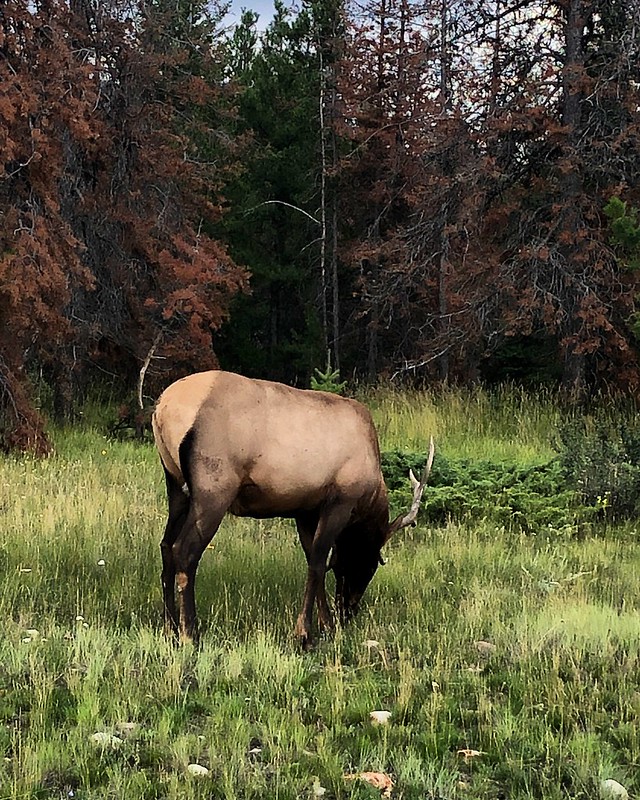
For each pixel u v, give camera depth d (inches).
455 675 238.1
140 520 400.2
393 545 407.8
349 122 1121.4
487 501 463.5
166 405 263.1
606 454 494.0
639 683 235.1
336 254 1112.2
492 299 739.4
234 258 1147.9
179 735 190.7
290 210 1171.3
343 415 284.4
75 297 745.6
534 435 666.8
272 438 266.8
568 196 716.0
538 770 184.4
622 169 713.6
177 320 808.9
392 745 194.5
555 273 719.7
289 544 386.3
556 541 426.0
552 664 242.5
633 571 376.5
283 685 223.9
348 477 280.2
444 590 336.8
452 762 187.6
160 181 846.5
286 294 1268.5
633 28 668.1
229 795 166.4
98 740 185.9
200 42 890.7
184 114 880.3
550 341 848.3
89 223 778.2
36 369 852.0
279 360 1205.7
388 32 1077.1
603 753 192.5
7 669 224.5
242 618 282.8
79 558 340.8
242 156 1107.9
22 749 177.8
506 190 797.9
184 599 257.4
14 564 326.3
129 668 226.2
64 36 679.1
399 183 1095.0
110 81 784.9
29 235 604.7
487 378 934.4
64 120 636.1
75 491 445.4
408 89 1035.9
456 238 811.4
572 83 688.4
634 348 730.2
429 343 821.2
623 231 521.7
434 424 701.3
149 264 815.7
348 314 1216.2
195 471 257.6
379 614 300.4
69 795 166.1
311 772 179.0
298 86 1146.7
